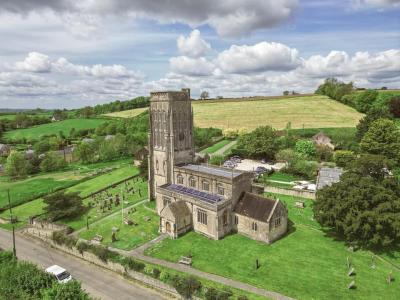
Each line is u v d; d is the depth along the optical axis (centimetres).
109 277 6062
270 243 6762
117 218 8531
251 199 7306
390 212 6044
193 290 5125
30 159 16150
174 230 7212
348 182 6638
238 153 15025
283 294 5091
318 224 7612
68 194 9112
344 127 17750
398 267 5769
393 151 11169
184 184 8656
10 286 4756
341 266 5834
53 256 7088
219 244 6856
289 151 12850
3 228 8869
